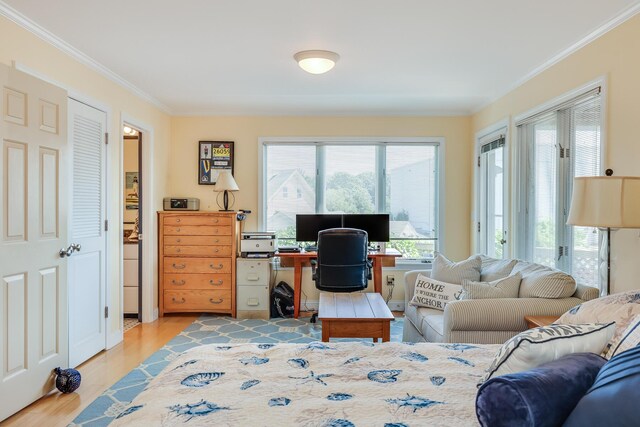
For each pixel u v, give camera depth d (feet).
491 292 9.10
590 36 9.07
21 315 7.91
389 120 16.97
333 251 12.87
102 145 11.60
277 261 16.89
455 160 16.93
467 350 6.09
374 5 7.95
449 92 13.97
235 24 8.80
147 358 11.15
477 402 3.59
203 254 15.57
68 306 10.07
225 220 15.53
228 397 4.49
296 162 17.10
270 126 17.02
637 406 2.95
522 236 12.55
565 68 10.17
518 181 12.70
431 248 17.06
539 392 3.39
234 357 5.78
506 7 8.00
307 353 5.92
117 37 9.46
